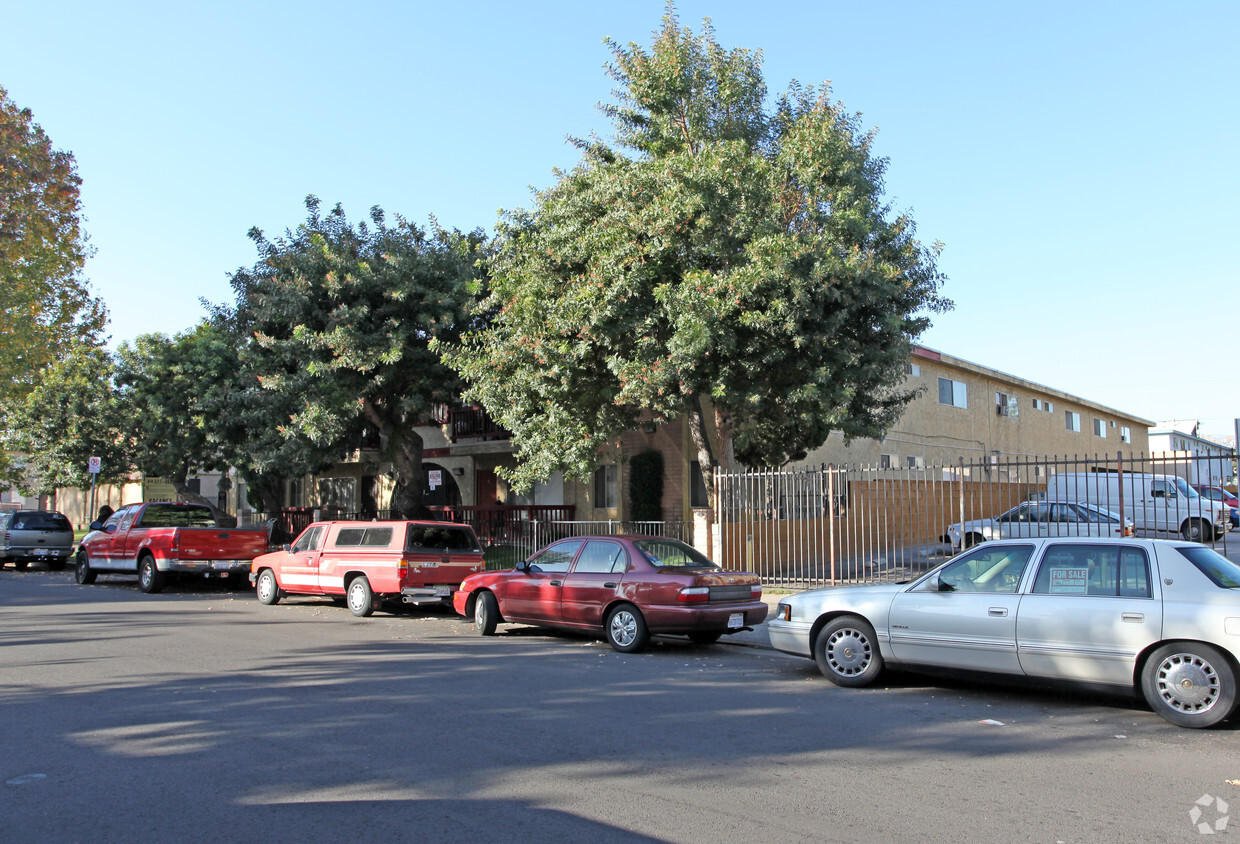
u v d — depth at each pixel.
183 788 5.50
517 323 17.14
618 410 17.42
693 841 4.64
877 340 16.06
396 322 20.78
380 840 4.65
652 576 11.20
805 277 14.70
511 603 12.53
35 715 7.41
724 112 17.94
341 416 21.12
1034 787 5.58
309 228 22.78
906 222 18.06
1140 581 7.57
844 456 27.42
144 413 25.19
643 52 17.36
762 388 15.77
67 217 22.81
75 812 5.09
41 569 27.25
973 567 8.54
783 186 16.81
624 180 15.97
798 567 19.83
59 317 24.38
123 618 14.27
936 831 4.79
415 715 7.44
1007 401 37.34
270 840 4.66
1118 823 4.93
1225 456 12.79
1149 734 6.97
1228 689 7.00
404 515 24.64
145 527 19.48
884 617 8.74
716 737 6.78
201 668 9.66
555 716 7.43
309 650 11.06
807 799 5.32
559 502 25.47
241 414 22.20
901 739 6.76
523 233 18.31
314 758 6.15
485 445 26.53
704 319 14.52
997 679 8.21
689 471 22.78
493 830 4.79
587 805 5.19
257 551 19.38
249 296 22.77
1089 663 7.58
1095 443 45.12
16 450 34.38
